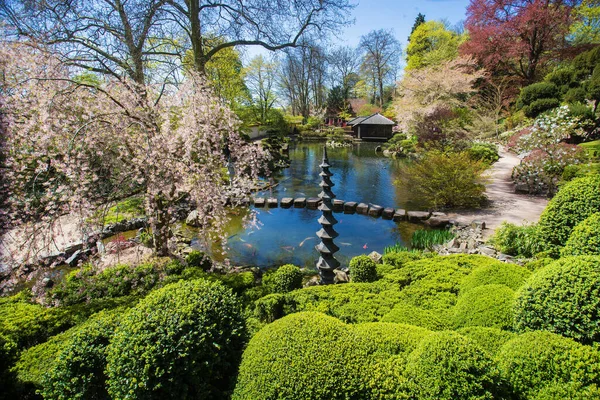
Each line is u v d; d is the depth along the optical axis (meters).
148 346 1.99
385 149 21.62
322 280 4.62
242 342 2.40
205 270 5.27
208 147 4.82
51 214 3.80
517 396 1.83
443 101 17.77
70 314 3.49
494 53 20.72
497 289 2.92
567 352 1.83
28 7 6.27
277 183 12.81
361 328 2.35
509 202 8.66
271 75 31.97
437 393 1.74
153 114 4.60
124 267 4.60
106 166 4.45
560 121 10.34
